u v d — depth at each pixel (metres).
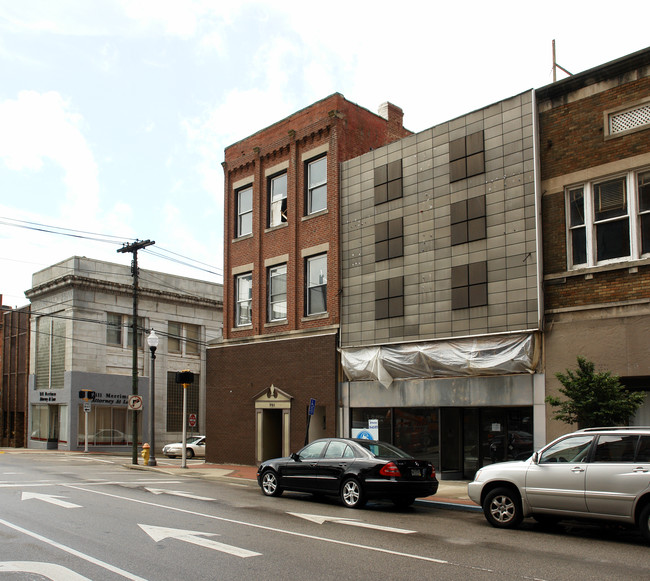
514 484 11.74
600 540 10.77
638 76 16.58
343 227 23.58
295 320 24.78
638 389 15.99
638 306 15.90
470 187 19.73
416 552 9.46
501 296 18.53
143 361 42.91
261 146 27.31
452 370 19.31
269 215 26.92
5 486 17.47
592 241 17.05
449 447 19.89
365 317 22.28
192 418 37.28
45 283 42.28
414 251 21.06
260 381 25.77
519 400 17.89
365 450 14.62
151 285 44.09
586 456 11.04
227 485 19.17
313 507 14.36
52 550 9.16
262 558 8.84
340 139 24.17
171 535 10.35
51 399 41.06
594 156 17.17
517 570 8.40
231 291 28.05
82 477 20.75
